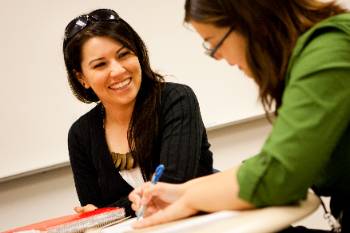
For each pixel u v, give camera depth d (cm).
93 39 132
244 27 76
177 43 217
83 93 152
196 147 132
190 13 82
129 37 135
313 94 66
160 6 213
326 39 70
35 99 195
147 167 138
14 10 190
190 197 77
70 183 207
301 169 65
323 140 66
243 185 69
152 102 138
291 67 73
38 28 193
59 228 98
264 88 79
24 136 194
